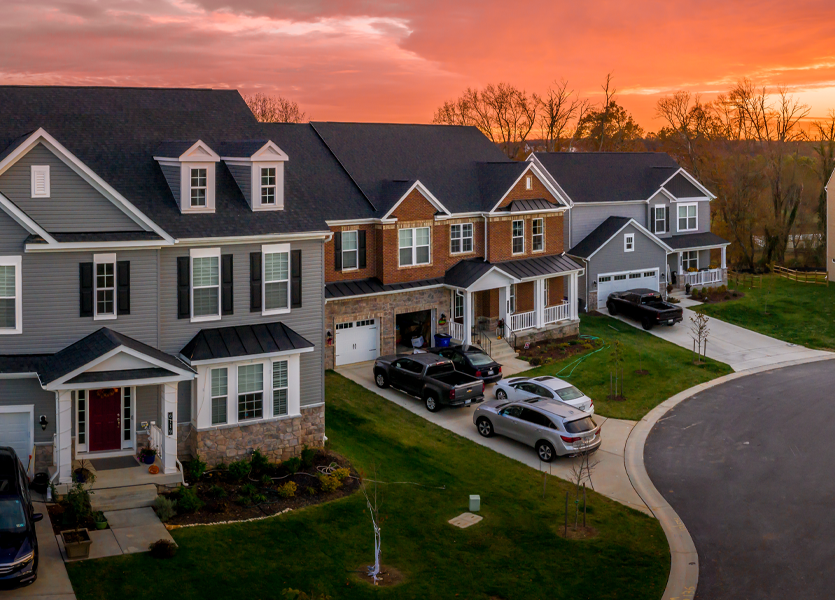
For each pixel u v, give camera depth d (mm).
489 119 88438
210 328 26125
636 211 55219
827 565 20656
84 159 26312
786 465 27844
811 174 73500
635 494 25625
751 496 25297
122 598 17484
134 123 28484
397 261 38781
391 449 28562
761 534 22609
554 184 45344
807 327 48656
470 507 23953
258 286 26875
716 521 23547
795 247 71812
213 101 30984
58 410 22062
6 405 22875
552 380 32344
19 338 23078
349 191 38812
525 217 43969
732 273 64875
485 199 43000
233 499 23234
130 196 25734
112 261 23922
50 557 18906
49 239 22797
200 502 22203
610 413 33406
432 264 40250
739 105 80125
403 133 44438
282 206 27812
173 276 25328
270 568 19500
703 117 83250
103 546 19688
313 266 28000
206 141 29250
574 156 55750
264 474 25234
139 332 24578
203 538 20547
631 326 47250
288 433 26656
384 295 38312
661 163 59188
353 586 19031
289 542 20938
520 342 41906
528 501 24938
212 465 25422
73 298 23500
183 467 24906
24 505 18281
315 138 41094
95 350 22500
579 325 46375
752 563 20922
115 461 24078
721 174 74438
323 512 22938
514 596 19141
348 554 20703
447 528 22688
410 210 38875
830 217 61781
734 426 32031
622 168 56781
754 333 47344
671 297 53656
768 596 19219
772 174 71000
